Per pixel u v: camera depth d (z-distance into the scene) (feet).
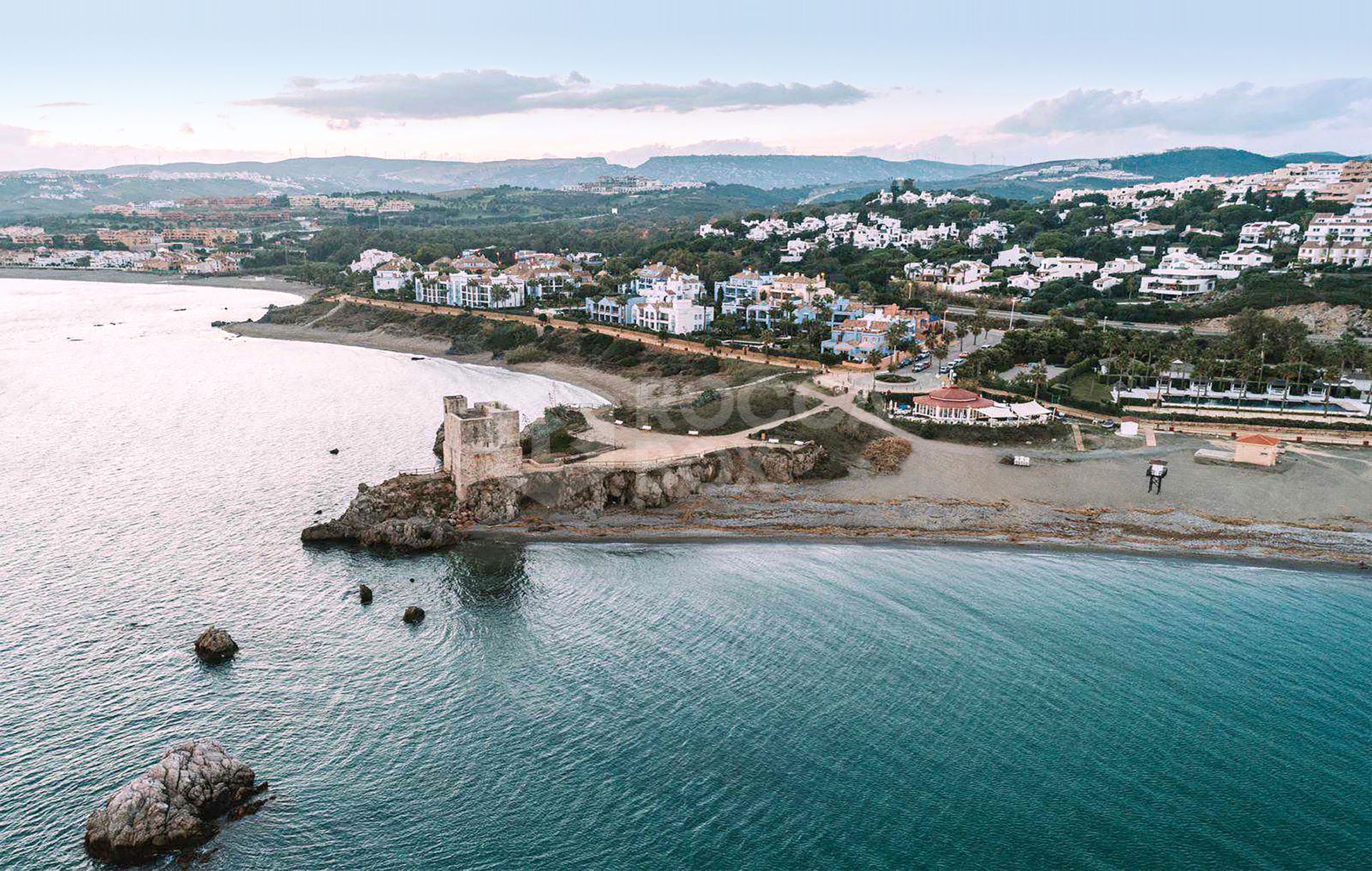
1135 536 315.78
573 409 446.60
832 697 217.97
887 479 367.04
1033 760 195.00
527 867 166.30
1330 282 623.36
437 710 212.84
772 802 182.50
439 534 309.42
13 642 239.91
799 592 274.77
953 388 433.89
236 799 181.88
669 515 338.34
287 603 265.13
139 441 443.32
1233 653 237.66
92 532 318.24
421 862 167.32
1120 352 502.79
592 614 260.62
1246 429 411.75
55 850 169.07
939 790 185.68
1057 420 419.54
